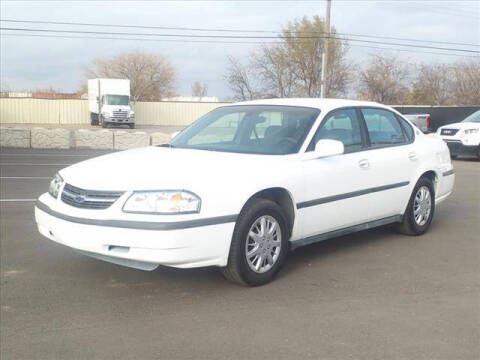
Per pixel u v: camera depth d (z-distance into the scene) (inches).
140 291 185.6
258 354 141.2
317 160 209.6
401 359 139.7
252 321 161.6
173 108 2186.3
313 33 1993.1
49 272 204.4
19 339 148.7
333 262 221.8
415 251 240.4
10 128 822.5
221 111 246.8
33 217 299.6
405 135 265.0
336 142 201.2
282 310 170.1
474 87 2082.9
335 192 214.4
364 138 237.5
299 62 2036.2
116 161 194.9
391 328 158.1
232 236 179.6
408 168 252.4
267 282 194.2
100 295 181.6
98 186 176.1
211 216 172.7
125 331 154.2
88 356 139.4
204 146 223.1
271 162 197.0
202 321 161.2
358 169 224.2
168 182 172.1
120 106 1793.8
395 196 245.9
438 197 281.1
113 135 839.1
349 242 254.2
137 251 167.5
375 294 185.6
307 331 155.1
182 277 199.5
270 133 217.9
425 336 153.2
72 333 152.6
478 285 196.5
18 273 202.8
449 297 183.9
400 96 2197.3
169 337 150.5
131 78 2957.7
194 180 174.6
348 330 156.3
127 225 167.2
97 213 172.2
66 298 178.7
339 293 185.9
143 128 1903.3
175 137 241.8
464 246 250.4
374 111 250.4
